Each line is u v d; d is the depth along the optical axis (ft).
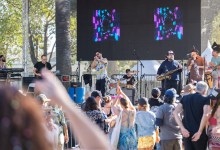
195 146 28.66
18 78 57.11
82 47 63.87
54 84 5.52
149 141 32.32
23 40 63.52
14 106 4.53
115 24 63.36
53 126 26.40
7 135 4.46
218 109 26.99
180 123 28.63
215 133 26.78
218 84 50.21
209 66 50.93
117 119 31.22
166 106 30.86
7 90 4.65
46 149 4.56
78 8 63.93
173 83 53.72
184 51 62.23
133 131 31.63
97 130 5.40
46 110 25.81
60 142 29.40
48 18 106.73
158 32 62.75
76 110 5.50
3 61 61.05
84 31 63.82
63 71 71.46
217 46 50.72
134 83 57.93
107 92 57.21
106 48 63.41
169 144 30.81
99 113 27.73
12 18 109.29
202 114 28.30
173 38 62.44
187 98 28.76
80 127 5.35
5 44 109.91
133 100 56.24
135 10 63.10
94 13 63.67
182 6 62.28
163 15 62.69
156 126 32.71
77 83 55.11
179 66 54.03
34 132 4.53
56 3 71.77
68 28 71.82
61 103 5.45
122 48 63.31
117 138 31.01
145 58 62.95
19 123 4.50
